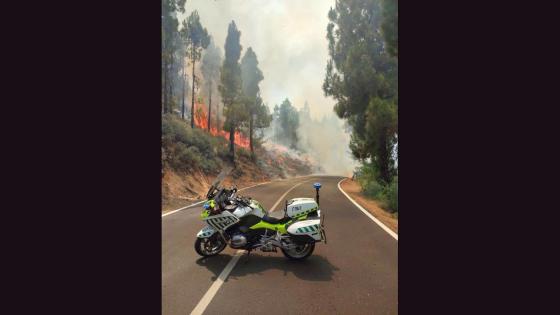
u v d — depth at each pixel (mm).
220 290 4492
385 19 13195
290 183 24359
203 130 31141
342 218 9266
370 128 15906
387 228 8000
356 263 5535
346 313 3840
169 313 3822
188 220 8656
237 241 5727
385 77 19109
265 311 3887
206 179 19312
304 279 4895
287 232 5684
